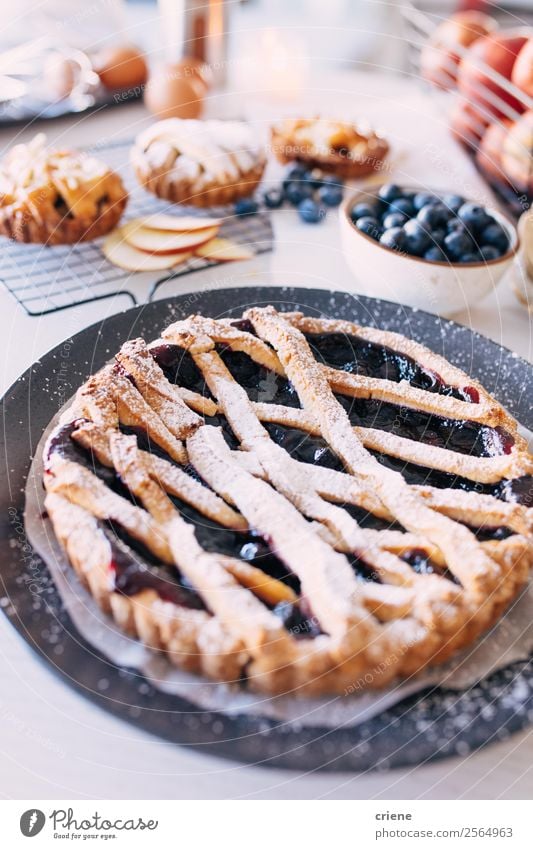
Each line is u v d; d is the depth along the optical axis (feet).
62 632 1.34
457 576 1.39
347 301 1.97
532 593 1.46
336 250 2.35
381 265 2.05
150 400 1.56
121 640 1.33
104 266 2.18
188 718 1.26
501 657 1.36
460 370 1.72
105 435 1.47
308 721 1.27
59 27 3.16
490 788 1.29
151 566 1.35
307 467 1.50
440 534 1.41
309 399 1.61
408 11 3.39
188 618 1.29
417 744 1.25
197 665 1.29
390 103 3.17
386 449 1.55
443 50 2.96
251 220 2.44
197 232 2.27
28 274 2.13
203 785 1.26
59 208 2.20
